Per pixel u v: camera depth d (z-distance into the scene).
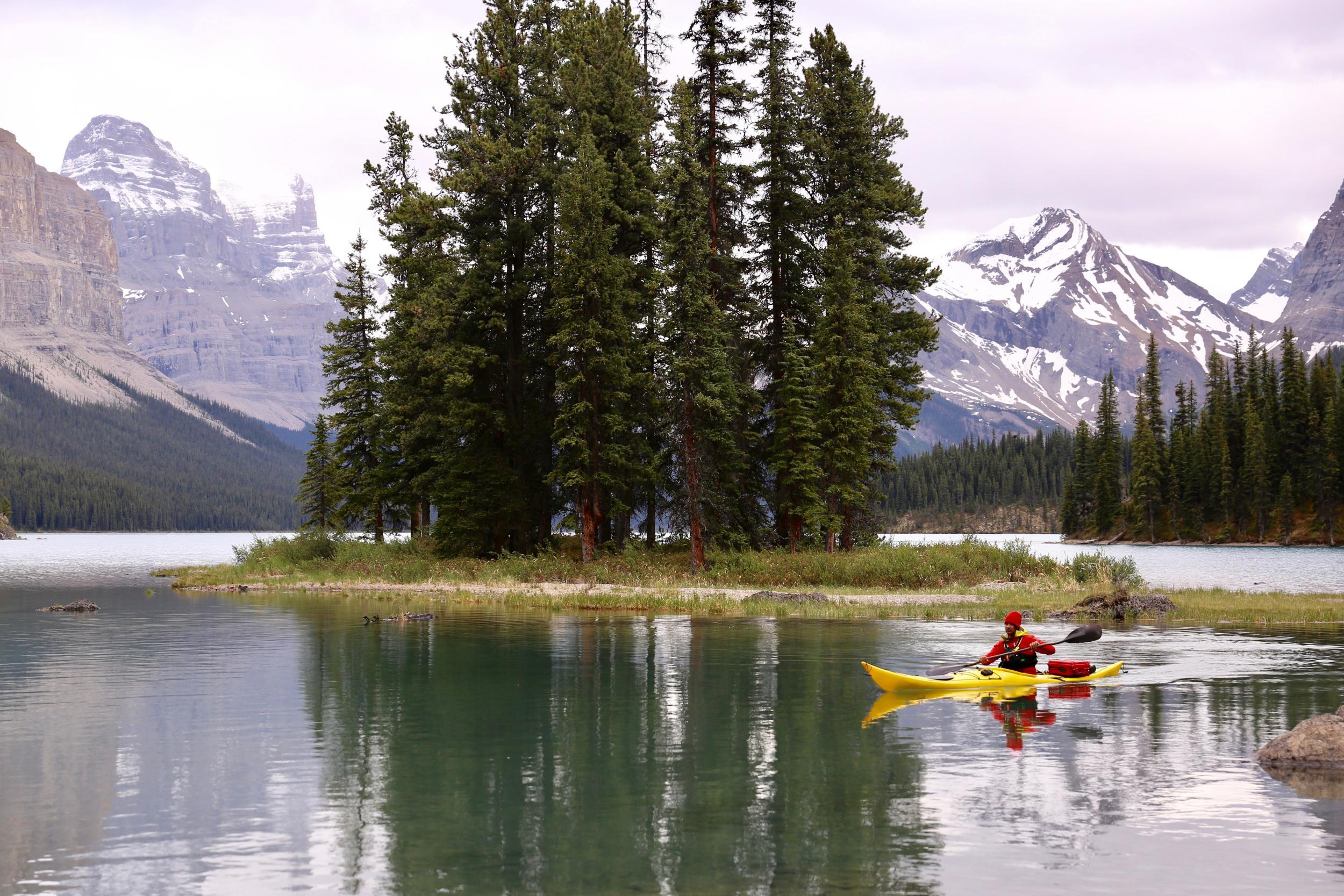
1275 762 14.20
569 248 47.09
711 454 48.88
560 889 9.65
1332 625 31.50
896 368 54.44
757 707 18.56
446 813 12.06
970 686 20.30
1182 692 19.83
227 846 10.88
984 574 46.50
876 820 11.75
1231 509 128.75
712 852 10.67
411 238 56.44
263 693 20.06
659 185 51.03
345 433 63.88
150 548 162.38
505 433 51.62
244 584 52.03
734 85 49.03
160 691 20.34
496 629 31.22
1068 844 10.86
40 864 10.34
